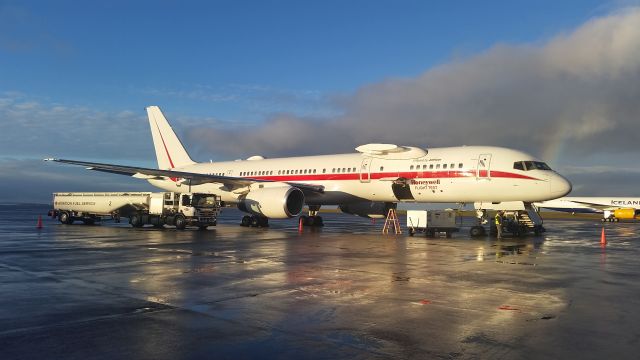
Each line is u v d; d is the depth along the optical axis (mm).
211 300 7938
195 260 12930
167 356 5207
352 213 30594
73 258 13219
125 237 20484
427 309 7371
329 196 28297
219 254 14344
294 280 9883
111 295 8289
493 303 7812
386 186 25719
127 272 10805
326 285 9352
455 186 23453
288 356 5223
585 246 18547
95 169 26766
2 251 14875
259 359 5129
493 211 24922
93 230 25172
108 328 6230
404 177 24922
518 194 22094
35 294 8328
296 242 18609
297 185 27328
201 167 35656
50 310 7176
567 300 8070
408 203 27484
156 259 13094
